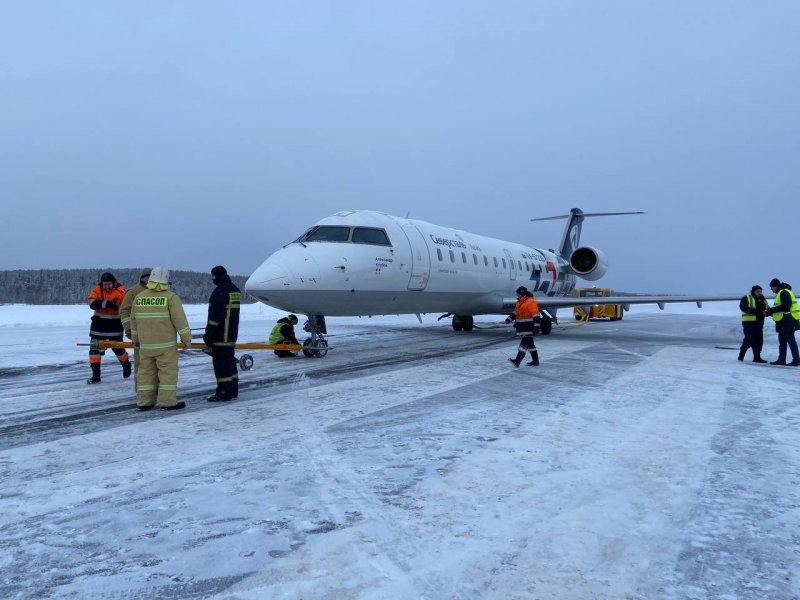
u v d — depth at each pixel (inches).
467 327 805.2
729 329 952.3
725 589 101.7
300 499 142.7
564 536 122.5
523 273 824.9
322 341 467.2
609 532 124.9
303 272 439.8
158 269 254.5
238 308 277.3
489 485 153.6
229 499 142.6
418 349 521.7
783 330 425.7
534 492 148.6
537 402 269.0
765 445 196.9
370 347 542.3
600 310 1301.7
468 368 388.2
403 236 548.7
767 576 106.7
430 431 211.2
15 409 255.8
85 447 189.9
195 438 201.2
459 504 139.9
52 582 102.4
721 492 150.5
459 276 631.2
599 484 155.4
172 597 97.4
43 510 135.6
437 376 350.0
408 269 540.4
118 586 101.1
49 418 235.6
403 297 552.1
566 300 688.4
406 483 154.6
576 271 924.6
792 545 120.0
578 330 888.3
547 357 460.4
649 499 144.9
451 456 179.3
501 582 103.0
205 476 159.9
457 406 257.8
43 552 114.2
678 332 845.2
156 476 159.9
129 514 133.1
